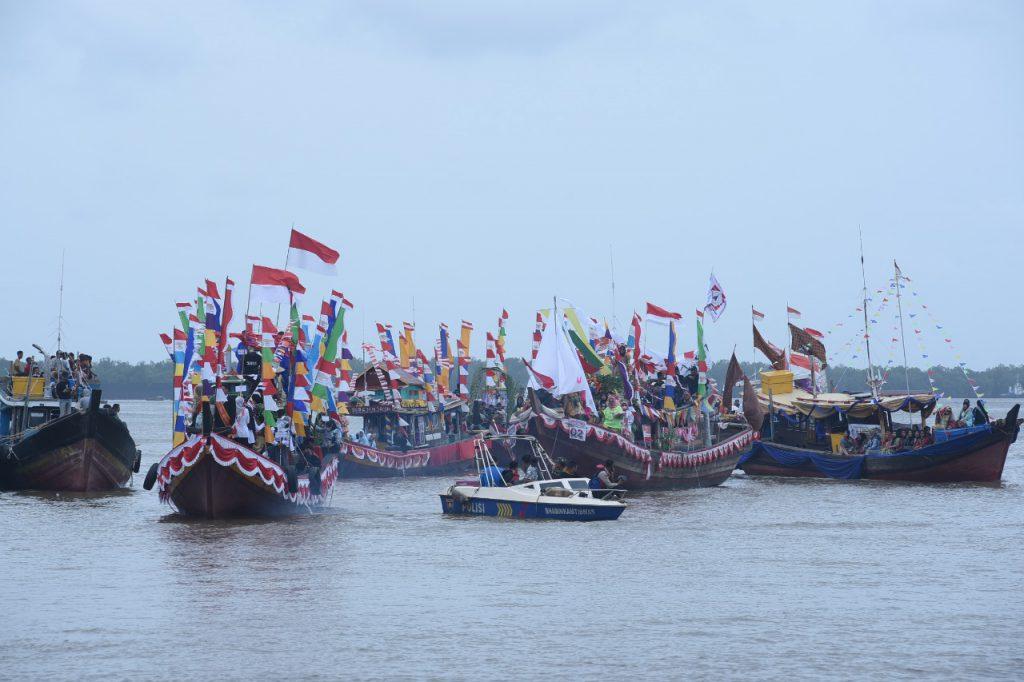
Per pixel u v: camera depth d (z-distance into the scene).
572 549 111.12
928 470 198.12
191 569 98.19
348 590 89.06
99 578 93.81
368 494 170.62
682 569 99.56
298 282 136.00
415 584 91.75
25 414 164.00
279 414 140.00
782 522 135.25
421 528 126.19
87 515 136.38
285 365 144.38
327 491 147.25
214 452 126.81
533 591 89.06
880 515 143.62
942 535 123.50
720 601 85.50
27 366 170.00
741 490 183.12
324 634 74.44
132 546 111.25
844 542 117.19
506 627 76.62
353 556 105.88
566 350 167.62
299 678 64.50
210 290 129.50
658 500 164.00
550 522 132.38
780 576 96.31
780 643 72.38
